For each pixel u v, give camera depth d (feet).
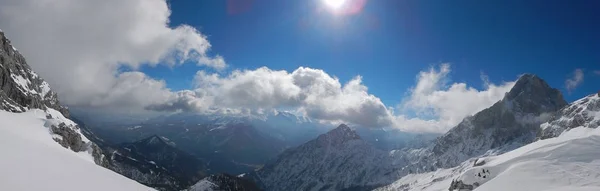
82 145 569.64
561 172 520.01
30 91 595.47
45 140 443.32
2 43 586.45
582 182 470.39
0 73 527.81
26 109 545.85
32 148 255.91
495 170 639.76
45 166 205.77
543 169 540.52
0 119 426.92
